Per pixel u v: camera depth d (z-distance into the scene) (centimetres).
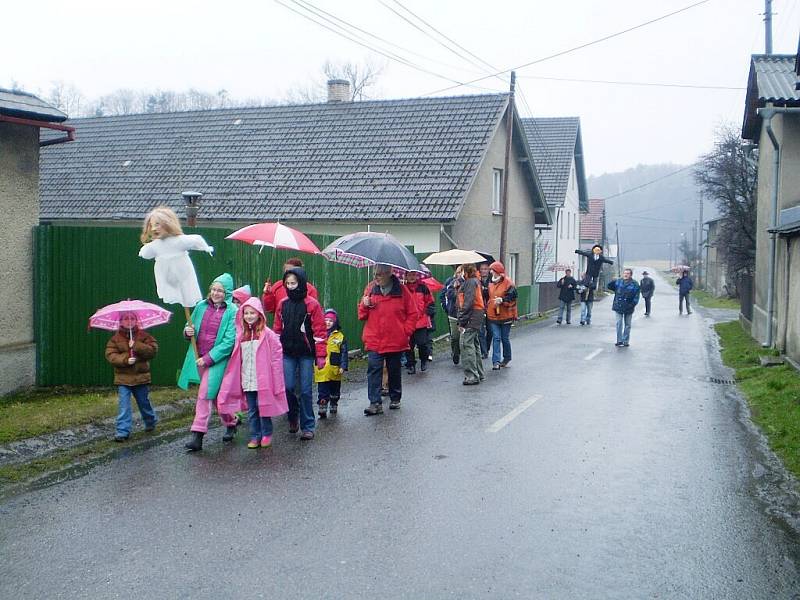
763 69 1734
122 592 450
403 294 958
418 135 2344
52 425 812
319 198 2177
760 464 737
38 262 1062
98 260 1055
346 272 1486
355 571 478
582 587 458
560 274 4131
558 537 538
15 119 990
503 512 588
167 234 786
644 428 884
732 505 614
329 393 934
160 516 578
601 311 3173
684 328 2302
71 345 1066
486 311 1384
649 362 1472
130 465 717
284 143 2467
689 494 641
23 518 574
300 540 530
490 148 2453
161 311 830
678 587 461
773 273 1577
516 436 834
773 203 1583
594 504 610
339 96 2816
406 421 911
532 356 1553
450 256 1305
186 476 682
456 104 2438
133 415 897
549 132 4209
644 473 699
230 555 504
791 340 1347
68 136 1088
